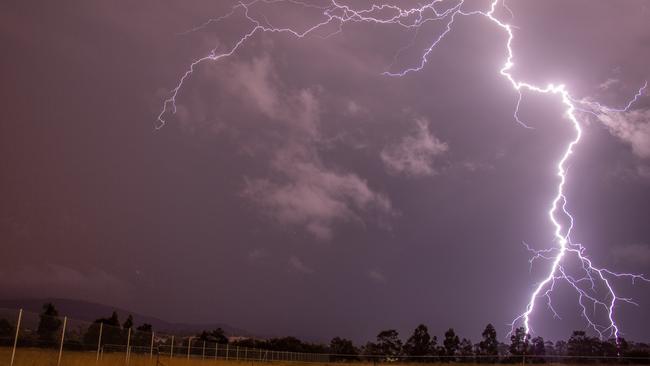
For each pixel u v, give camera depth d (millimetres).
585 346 52281
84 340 21406
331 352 68562
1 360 17109
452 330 68562
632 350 48375
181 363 29391
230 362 36688
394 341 69125
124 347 24969
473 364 42969
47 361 18828
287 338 69625
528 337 58844
